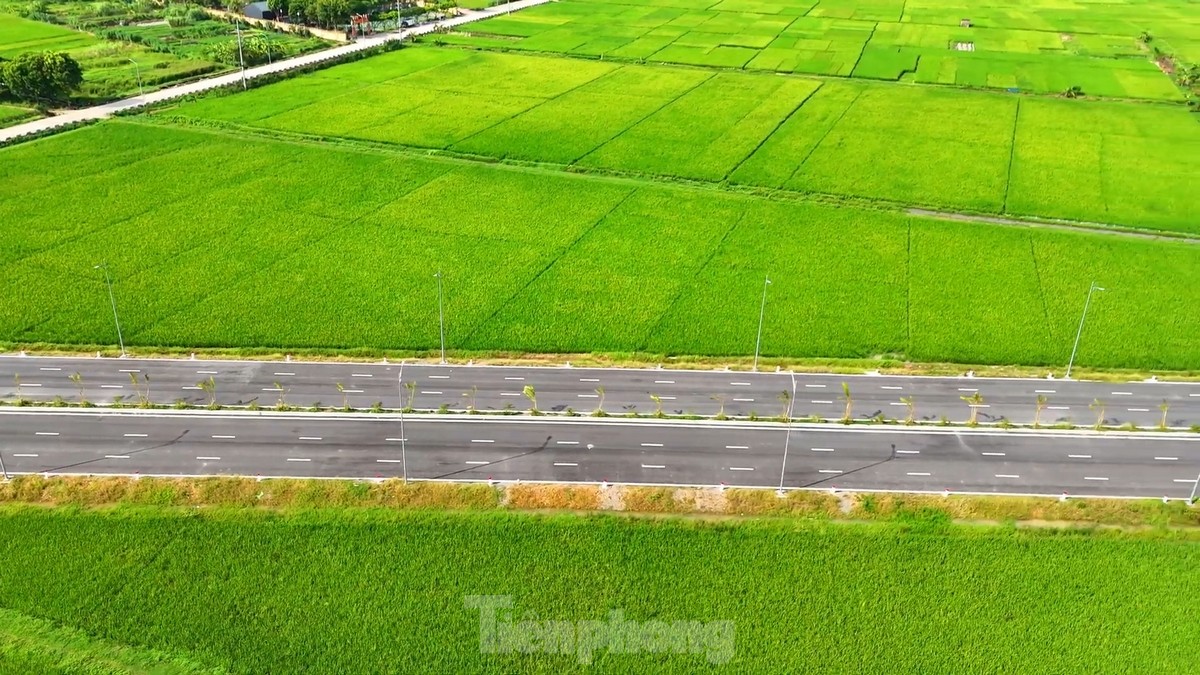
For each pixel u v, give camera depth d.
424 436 81.75
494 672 59.31
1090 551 69.25
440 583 66.00
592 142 160.88
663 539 70.12
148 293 104.88
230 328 98.19
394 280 109.12
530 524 71.31
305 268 111.56
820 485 76.12
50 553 68.00
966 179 145.38
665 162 151.75
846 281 110.56
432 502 73.62
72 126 161.88
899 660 60.47
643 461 79.00
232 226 123.25
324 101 181.62
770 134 166.62
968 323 101.50
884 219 129.12
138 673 58.88
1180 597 65.31
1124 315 103.50
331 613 63.44
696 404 87.25
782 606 64.31
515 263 114.06
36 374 89.81
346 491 74.19
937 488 76.06
